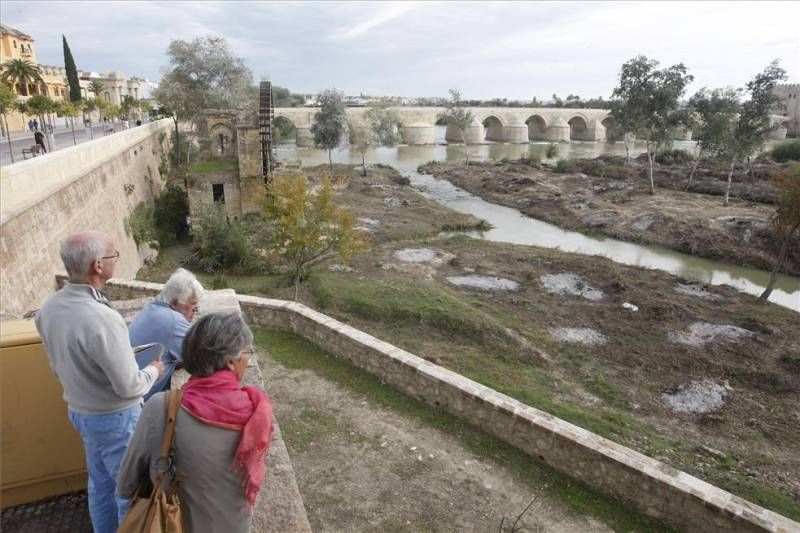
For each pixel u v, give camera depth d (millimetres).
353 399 9086
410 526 6285
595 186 51125
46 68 56156
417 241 32312
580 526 6621
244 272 27672
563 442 7488
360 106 108938
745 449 12305
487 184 54125
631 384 15383
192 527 2625
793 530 5953
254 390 2812
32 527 4051
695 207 40406
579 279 24812
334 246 22797
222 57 52875
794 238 29766
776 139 95250
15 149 26734
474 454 7840
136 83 94125
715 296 23172
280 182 22766
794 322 20156
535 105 146500
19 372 3969
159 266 28984
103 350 3006
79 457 4328
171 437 2535
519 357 16766
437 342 17609
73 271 3098
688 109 47594
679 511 6645
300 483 6867
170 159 51562
